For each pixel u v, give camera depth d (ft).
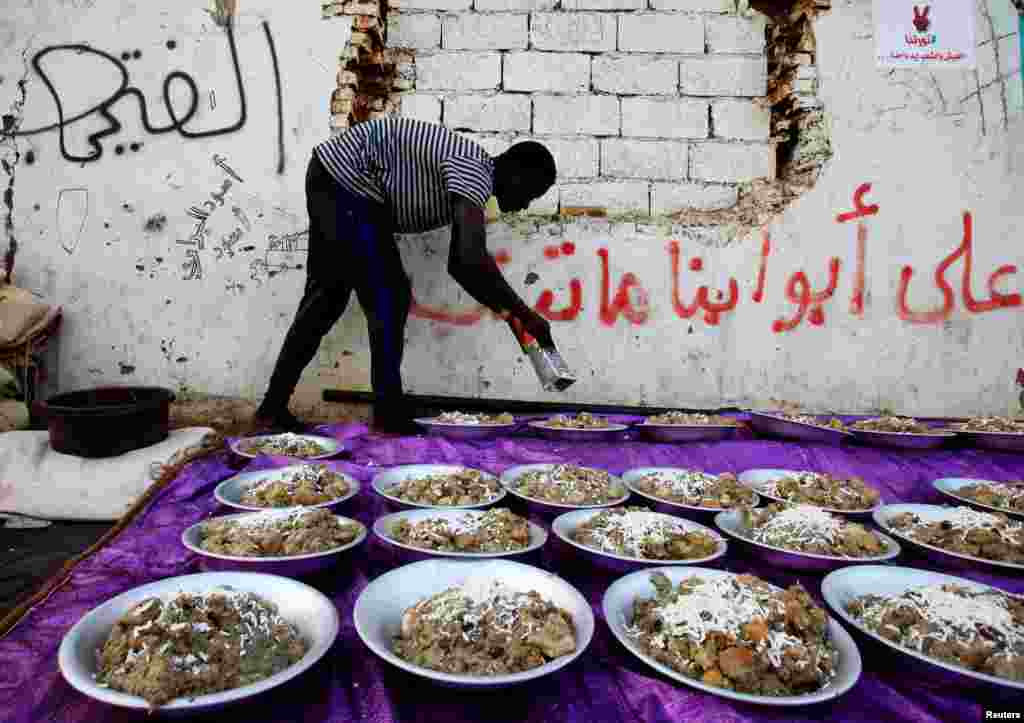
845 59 10.51
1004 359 10.52
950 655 3.19
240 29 10.23
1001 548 4.49
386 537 4.31
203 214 10.29
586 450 7.68
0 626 3.52
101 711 2.77
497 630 3.21
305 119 10.23
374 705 2.91
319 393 10.39
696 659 3.08
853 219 10.46
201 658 2.84
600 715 2.90
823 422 8.74
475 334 10.46
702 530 4.75
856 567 4.08
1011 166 10.44
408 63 10.89
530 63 10.87
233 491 5.34
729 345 10.48
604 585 4.34
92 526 7.03
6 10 10.23
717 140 10.94
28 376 9.80
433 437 7.69
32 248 10.29
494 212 10.44
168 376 10.39
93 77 10.25
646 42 10.92
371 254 7.80
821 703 2.85
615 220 10.46
